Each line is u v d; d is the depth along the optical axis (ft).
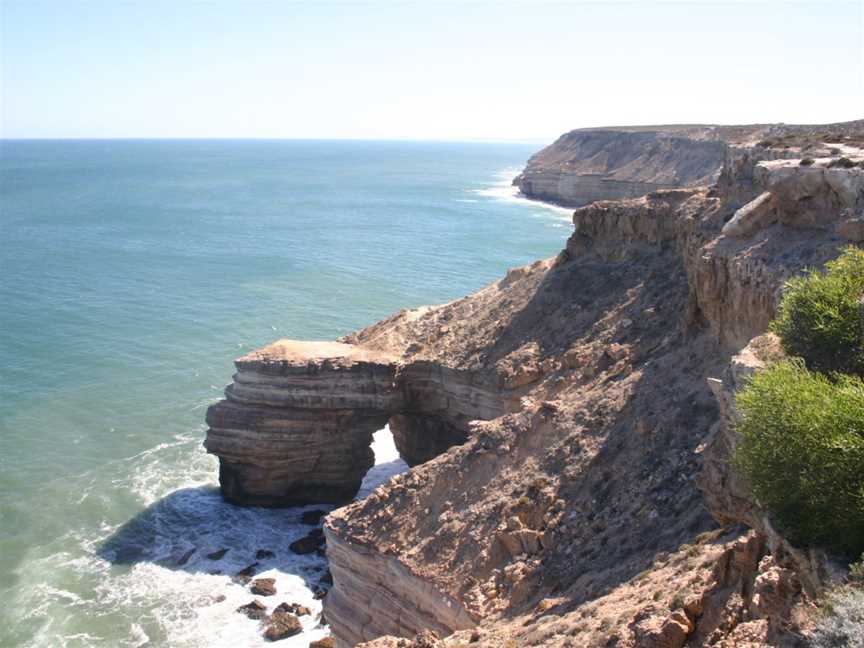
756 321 104.32
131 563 154.30
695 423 106.11
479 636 86.79
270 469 177.47
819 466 46.32
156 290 355.56
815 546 46.62
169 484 185.26
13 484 180.04
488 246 479.00
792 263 99.76
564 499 108.06
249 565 156.15
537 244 485.15
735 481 68.39
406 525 118.11
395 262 430.20
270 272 400.88
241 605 142.00
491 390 163.63
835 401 48.14
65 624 134.82
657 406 114.01
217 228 544.62
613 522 99.19
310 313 322.96
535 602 93.97
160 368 254.68
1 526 163.84
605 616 70.18
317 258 440.04
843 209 98.78
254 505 179.42
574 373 148.77
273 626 133.90
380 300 346.33
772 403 50.83
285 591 147.13
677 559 77.46
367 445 186.19
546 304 174.19
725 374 67.82
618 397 121.70
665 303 149.89
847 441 45.65
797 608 44.42
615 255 174.60
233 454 176.86
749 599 51.70
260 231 536.01
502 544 105.91
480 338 178.60
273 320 311.06
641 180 585.63
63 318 304.71
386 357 182.39
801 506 48.03
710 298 116.78
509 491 114.11
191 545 162.40
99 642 130.62
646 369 126.00
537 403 138.10
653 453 105.91
